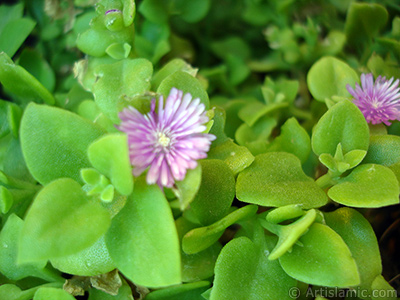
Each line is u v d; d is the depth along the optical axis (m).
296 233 0.05
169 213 0.05
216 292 0.06
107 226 0.05
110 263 0.06
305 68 0.10
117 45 0.08
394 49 0.09
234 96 0.10
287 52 0.10
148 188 0.05
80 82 0.08
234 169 0.06
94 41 0.08
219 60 0.11
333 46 0.10
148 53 0.09
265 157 0.07
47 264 0.07
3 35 0.09
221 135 0.07
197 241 0.06
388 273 0.07
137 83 0.07
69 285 0.06
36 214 0.05
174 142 0.05
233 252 0.06
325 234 0.06
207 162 0.06
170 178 0.05
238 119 0.09
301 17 0.11
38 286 0.07
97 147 0.05
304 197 0.06
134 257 0.05
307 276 0.05
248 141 0.08
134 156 0.05
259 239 0.06
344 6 0.11
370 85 0.07
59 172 0.06
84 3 0.10
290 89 0.09
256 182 0.06
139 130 0.05
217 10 0.11
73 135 0.06
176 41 0.10
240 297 0.06
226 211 0.06
